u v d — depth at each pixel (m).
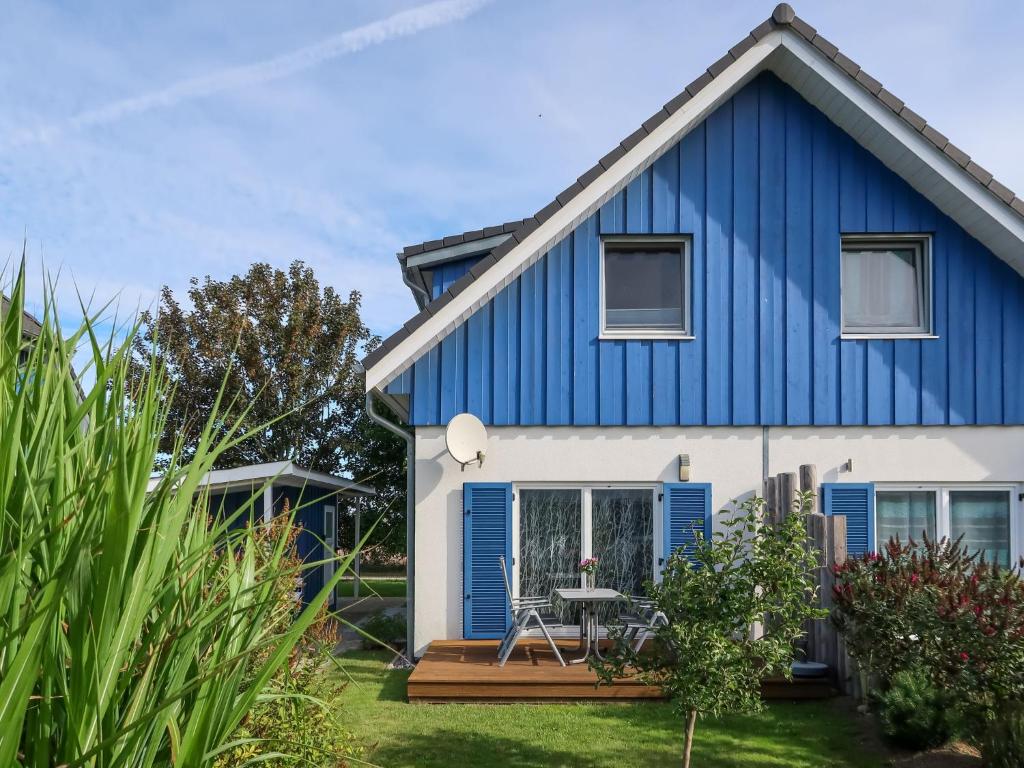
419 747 6.04
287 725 3.76
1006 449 9.07
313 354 22.69
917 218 9.21
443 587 8.92
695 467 9.02
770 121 9.28
